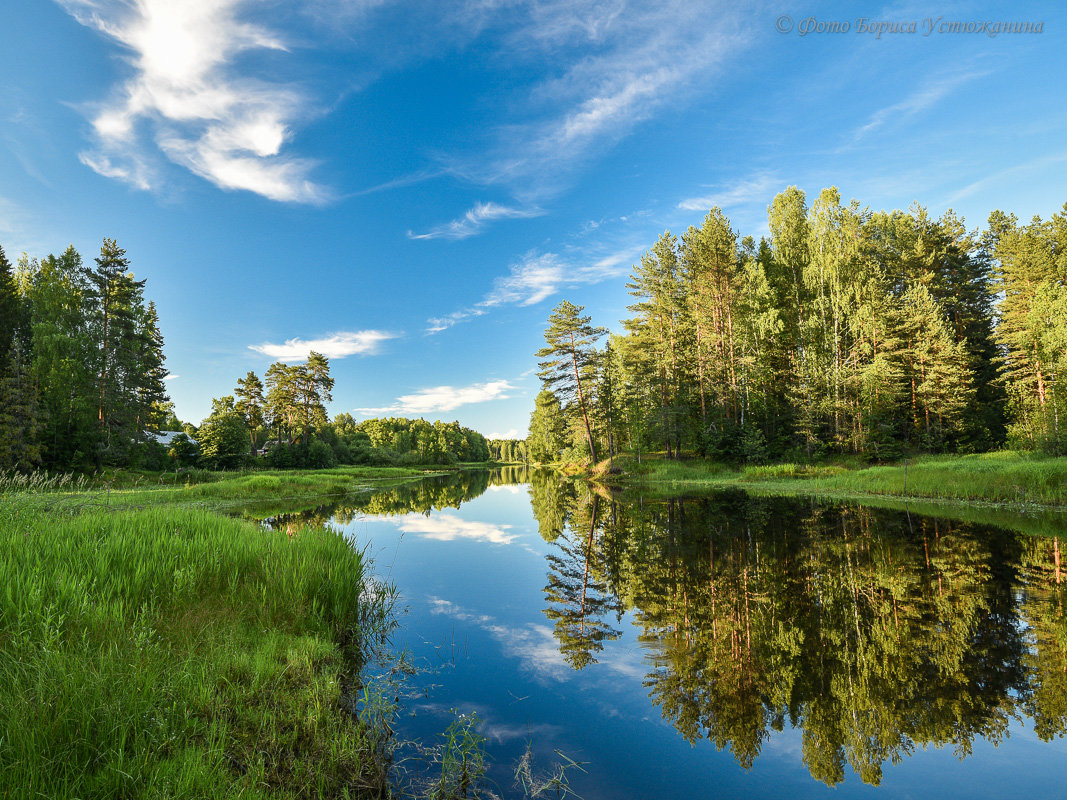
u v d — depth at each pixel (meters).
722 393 39.94
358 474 57.47
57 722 2.92
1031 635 6.08
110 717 3.11
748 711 4.63
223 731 3.36
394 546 13.88
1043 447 27.95
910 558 10.29
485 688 5.16
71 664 3.54
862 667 5.41
